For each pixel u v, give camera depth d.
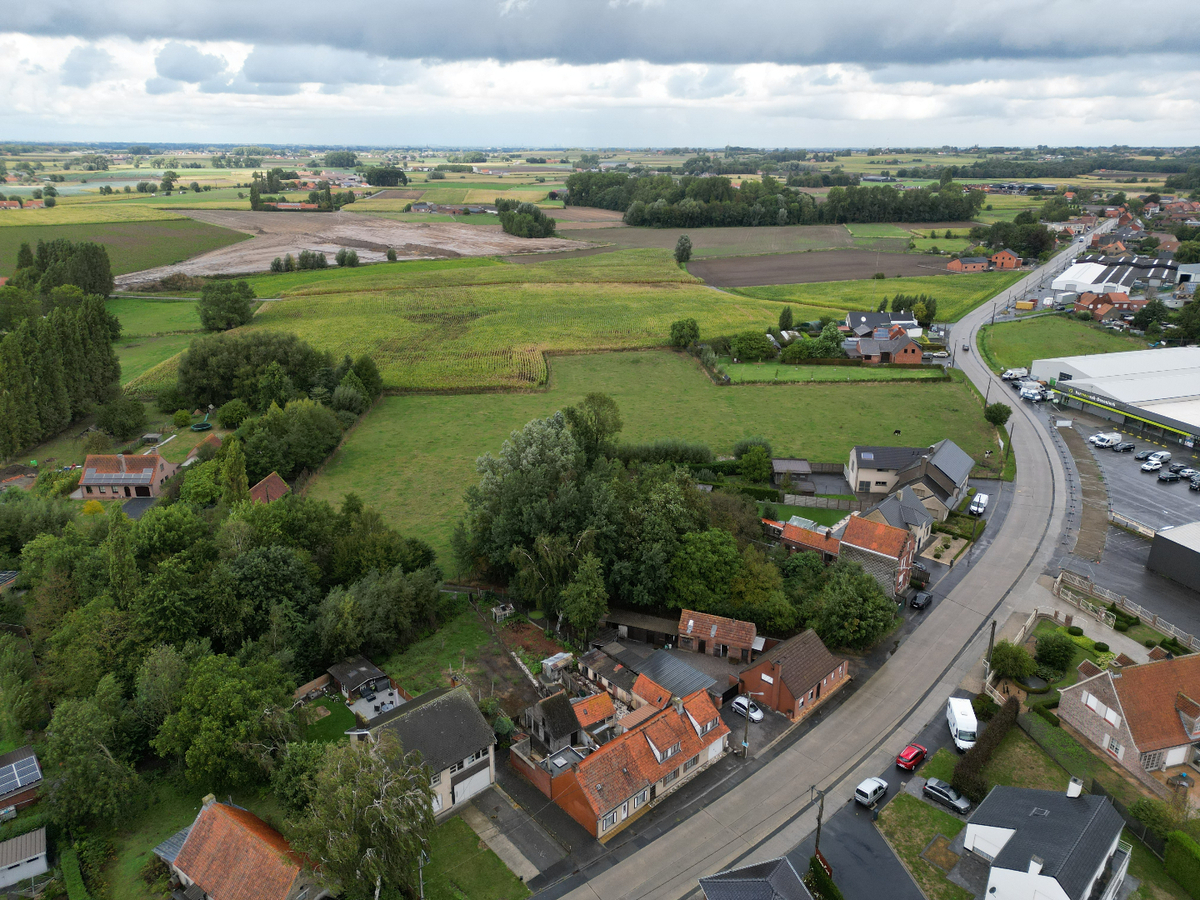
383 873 50.75
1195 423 139.38
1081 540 108.50
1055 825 54.47
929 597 93.94
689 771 68.44
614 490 96.62
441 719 66.38
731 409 164.50
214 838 55.47
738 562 90.88
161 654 69.88
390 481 132.00
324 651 80.94
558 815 64.25
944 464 119.19
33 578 89.56
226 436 131.50
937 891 55.62
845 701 77.50
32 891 56.72
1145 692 68.38
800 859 58.62
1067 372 166.25
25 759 65.62
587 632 88.06
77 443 149.12
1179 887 55.94
